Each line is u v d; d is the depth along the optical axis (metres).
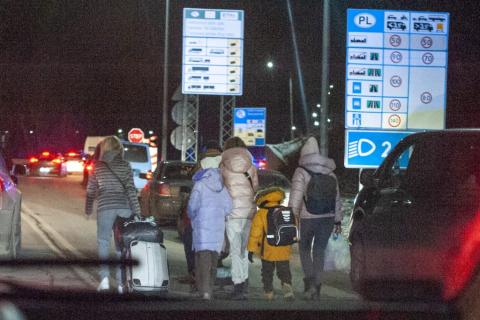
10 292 14.49
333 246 23.89
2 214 19.52
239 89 50.41
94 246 26.83
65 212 40.88
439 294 13.98
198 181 16.89
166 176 34.19
